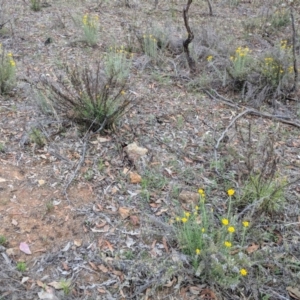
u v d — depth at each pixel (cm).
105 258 275
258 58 592
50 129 401
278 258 276
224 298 254
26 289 250
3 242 281
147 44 611
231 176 356
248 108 487
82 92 404
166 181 345
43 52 586
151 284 256
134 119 434
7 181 337
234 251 268
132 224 304
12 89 472
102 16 766
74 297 249
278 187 313
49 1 815
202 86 529
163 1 894
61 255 277
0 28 629
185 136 418
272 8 855
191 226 285
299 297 255
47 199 324
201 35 652
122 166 363
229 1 901
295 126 459
